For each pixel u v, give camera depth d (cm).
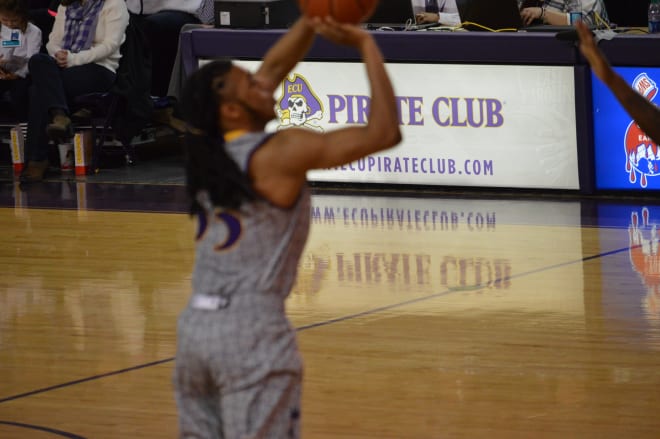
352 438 768
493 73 1602
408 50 1622
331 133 531
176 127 2059
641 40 1498
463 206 1573
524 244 1346
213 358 520
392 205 1595
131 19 1992
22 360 964
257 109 545
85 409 839
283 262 529
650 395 844
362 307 1102
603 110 1569
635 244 1332
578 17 1738
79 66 1941
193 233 1475
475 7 1670
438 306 1100
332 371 915
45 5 2294
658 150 1556
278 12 1734
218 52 1702
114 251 1379
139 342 1011
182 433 550
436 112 1647
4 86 2098
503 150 1628
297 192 530
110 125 1952
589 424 787
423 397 851
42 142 1919
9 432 793
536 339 990
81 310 1123
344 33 543
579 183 1600
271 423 521
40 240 1449
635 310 1072
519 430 779
